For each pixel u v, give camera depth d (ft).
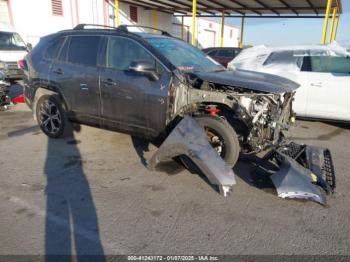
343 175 13.48
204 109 13.42
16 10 45.83
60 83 15.99
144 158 14.97
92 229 9.37
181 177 13.01
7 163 14.16
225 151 12.43
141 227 9.52
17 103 27.50
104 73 14.29
